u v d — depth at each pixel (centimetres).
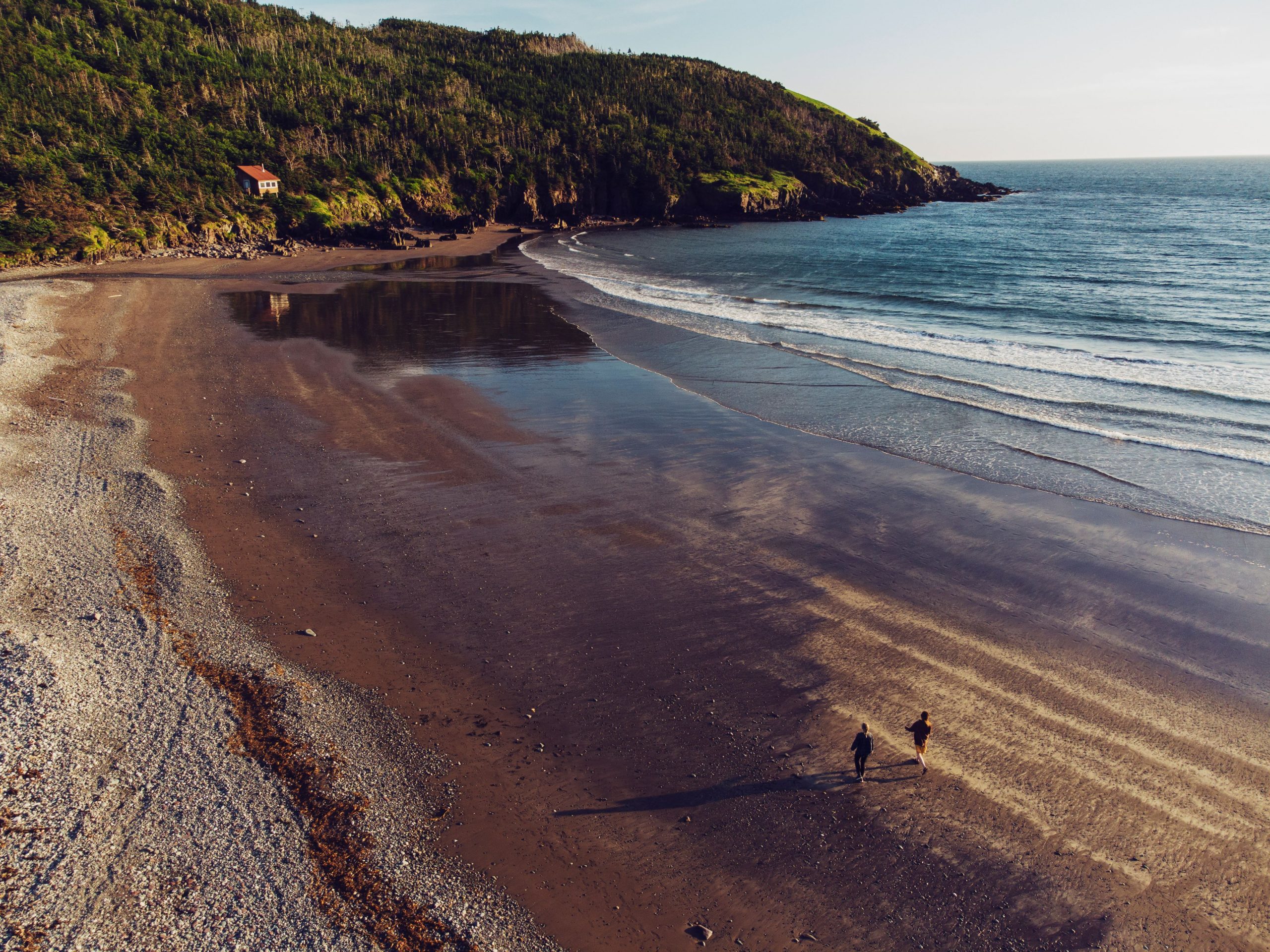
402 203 11062
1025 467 2608
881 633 1689
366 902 1026
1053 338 4394
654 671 1555
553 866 1109
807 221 13400
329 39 15900
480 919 1016
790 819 1209
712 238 10788
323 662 1538
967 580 1914
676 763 1320
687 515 2244
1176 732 1398
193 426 2802
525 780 1270
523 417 3050
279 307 5175
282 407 3073
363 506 2233
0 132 7994
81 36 11425
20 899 999
